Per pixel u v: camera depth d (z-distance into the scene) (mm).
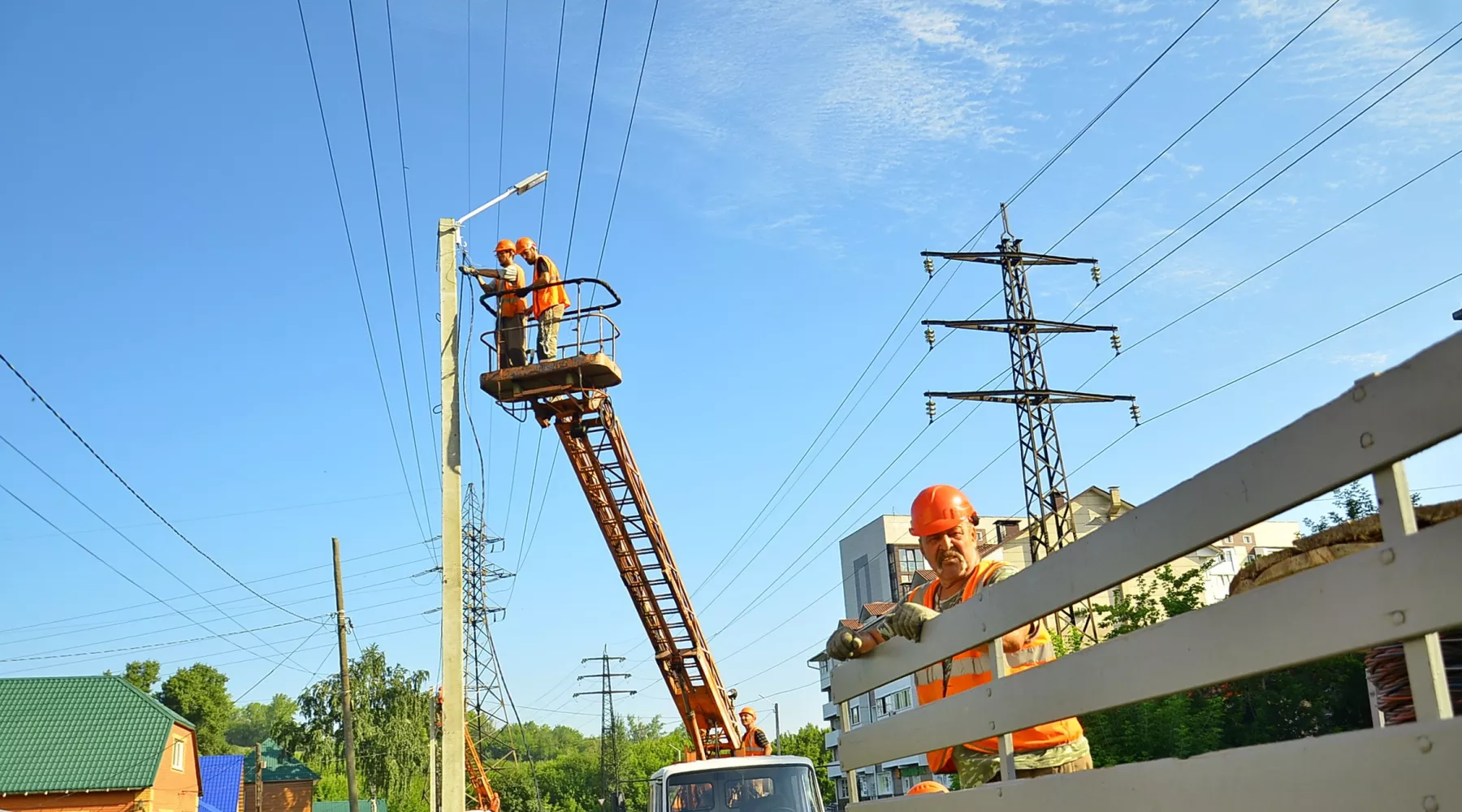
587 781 109375
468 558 55750
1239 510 2402
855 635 4957
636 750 111188
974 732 3785
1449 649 3102
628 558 21703
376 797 61844
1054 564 3219
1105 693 2945
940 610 5086
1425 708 1925
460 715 14258
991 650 3676
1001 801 3580
